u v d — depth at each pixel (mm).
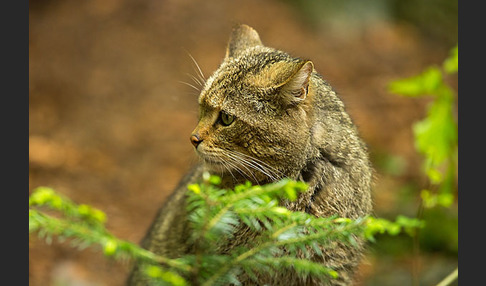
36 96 16297
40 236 4547
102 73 16953
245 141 6992
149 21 18438
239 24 8398
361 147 7629
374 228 4762
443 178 8445
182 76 16703
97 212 4133
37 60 17266
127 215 13328
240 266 4586
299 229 4957
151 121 15766
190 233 7523
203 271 4461
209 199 4352
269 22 18547
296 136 6961
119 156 14906
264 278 7125
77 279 11648
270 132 6926
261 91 6930
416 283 8562
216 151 7059
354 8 19344
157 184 14188
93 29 18281
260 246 4656
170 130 15547
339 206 7211
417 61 18281
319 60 17625
